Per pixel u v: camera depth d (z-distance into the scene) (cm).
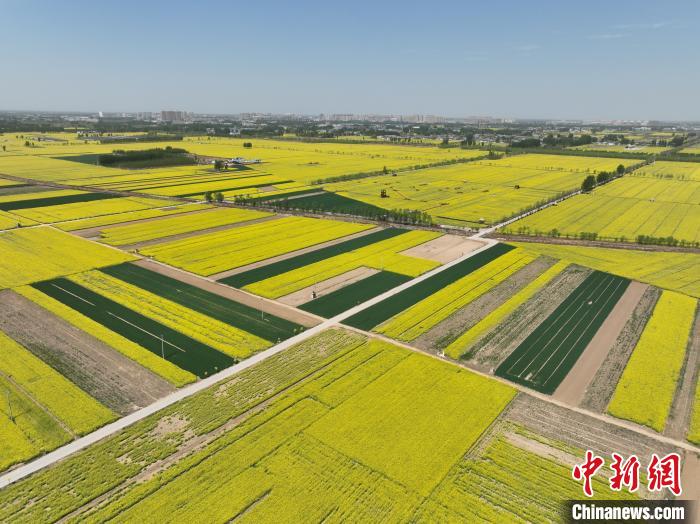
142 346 5688
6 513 3397
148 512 3428
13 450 3975
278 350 5644
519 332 6225
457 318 6588
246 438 4169
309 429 4294
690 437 4269
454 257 9250
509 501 3581
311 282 7838
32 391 4781
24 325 6181
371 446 4100
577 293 7525
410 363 5394
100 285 7562
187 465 3853
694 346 5931
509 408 4681
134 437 4166
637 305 7100
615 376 5262
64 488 3625
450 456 4003
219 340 5853
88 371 5159
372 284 7781
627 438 4284
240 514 3438
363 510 3469
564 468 3909
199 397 4728
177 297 7150
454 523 3381
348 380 5044
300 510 3459
